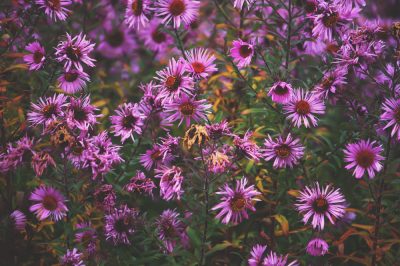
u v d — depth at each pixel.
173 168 0.75
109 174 0.87
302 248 0.86
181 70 0.78
